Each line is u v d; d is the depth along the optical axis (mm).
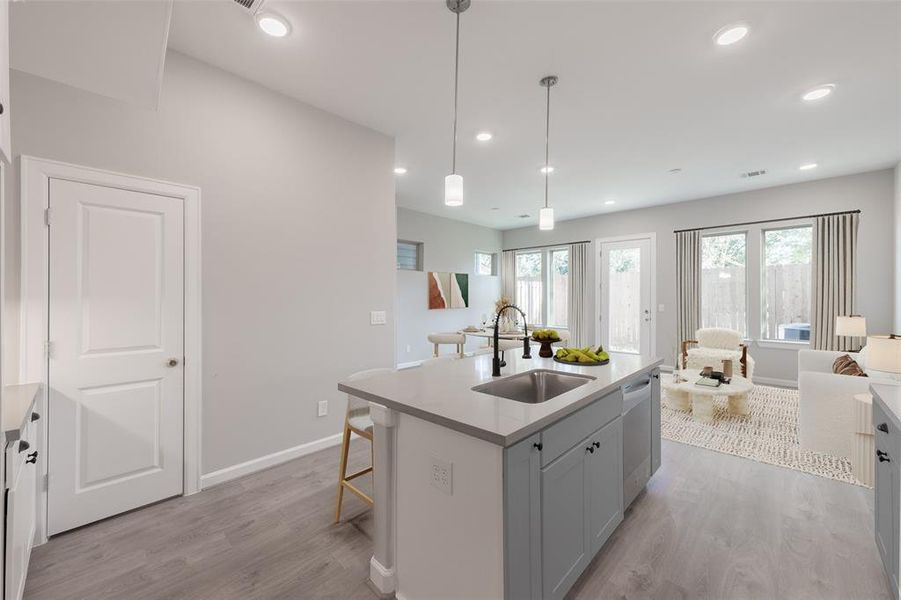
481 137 3818
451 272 7820
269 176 2922
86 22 1461
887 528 1743
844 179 5078
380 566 1773
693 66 2670
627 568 1898
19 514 1545
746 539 2113
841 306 5055
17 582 1498
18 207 2014
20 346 2018
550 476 1542
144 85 1901
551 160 4488
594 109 3268
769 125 3574
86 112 2195
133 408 2354
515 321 6512
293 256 3057
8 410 1585
